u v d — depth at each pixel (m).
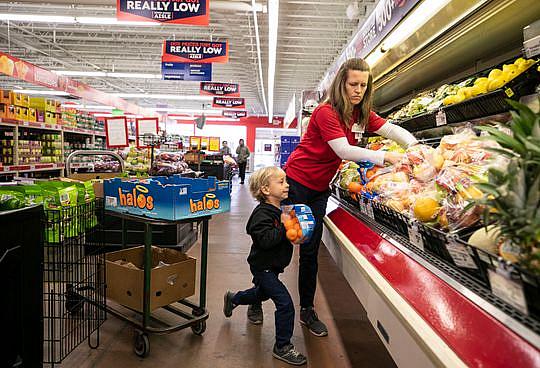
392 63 3.19
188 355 2.23
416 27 2.49
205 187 2.40
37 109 6.19
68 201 2.35
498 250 0.98
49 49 12.81
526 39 1.87
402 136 2.36
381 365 2.18
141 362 2.13
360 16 8.88
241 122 28.02
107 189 2.46
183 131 28.39
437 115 2.56
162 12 5.23
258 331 2.55
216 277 3.59
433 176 1.65
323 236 3.28
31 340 1.56
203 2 5.20
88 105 20.75
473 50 2.70
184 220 2.25
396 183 1.83
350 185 2.51
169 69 10.27
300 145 2.53
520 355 0.78
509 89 1.81
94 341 2.34
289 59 13.05
